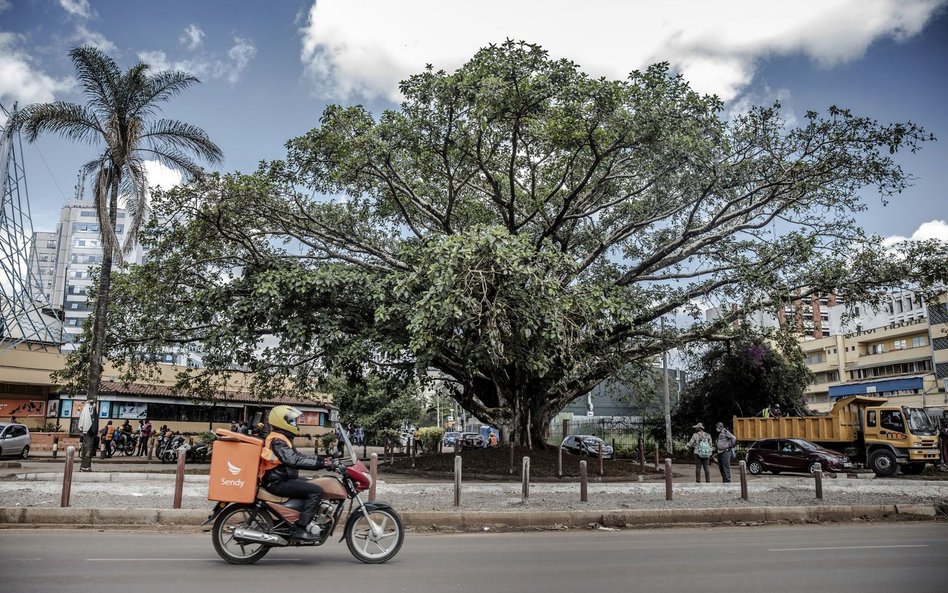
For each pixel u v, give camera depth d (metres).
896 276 22.28
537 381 25.91
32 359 39.91
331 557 8.57
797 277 23.31
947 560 8.58
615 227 26.67
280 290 21.50
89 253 109.06
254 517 7.98
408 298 20.52
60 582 6.64
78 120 21.14
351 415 42.44
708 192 22.38
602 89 19.25
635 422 42.34
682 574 7.50
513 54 19.72
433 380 27.39
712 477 24.34
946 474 25.19
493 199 24.67
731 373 37.88
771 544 10.07
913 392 56.78
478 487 16.23
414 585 6.75
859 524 13.07
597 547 9.69
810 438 29.05
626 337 25.92
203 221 22.11
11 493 13.59
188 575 7.13
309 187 23.00
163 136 22.02
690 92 19.75
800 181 21.20
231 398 44.62
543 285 17.80
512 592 6.46
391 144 21.52
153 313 25.16
